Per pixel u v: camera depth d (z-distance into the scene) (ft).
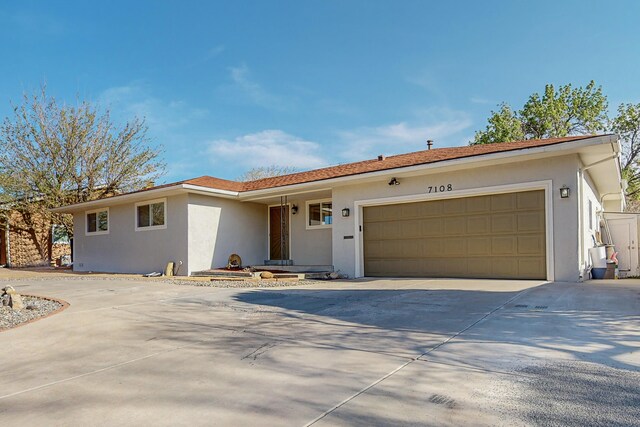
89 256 60.44
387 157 51.90
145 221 52.80
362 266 43.50
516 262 34.63
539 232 33.63
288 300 26.99
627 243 45.16
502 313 19.95
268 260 54.80
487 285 30.40
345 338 16.79
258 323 20.40
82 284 39.63
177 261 48.34
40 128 70.49
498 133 99.19
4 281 44.91
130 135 76.74
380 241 42.70
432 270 39.24
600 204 51.67
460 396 10.54
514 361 13.03
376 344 15.69
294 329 18.78
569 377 11.48
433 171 37.99
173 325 20.58
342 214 44.47
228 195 50.21
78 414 10.37
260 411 10.13
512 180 34.71
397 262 41.47
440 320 19.17
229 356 15.03
